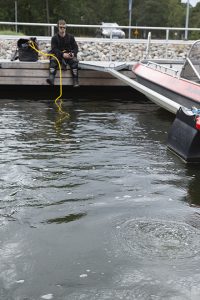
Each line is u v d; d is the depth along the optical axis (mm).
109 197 4406
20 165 5242
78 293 2896
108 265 3209
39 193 4469
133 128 7254
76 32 35312
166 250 3426
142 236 3635
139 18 71688
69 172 5062
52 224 3824
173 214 4062
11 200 4297
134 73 9766
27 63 10242
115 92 10891
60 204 4223
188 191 4645
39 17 53469
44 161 5406
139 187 4691
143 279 3049
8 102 9352
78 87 10789
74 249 3420
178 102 7484
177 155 5859
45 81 10352
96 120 7773
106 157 5645
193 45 7500
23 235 3627
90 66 10156
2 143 6125
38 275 3080
